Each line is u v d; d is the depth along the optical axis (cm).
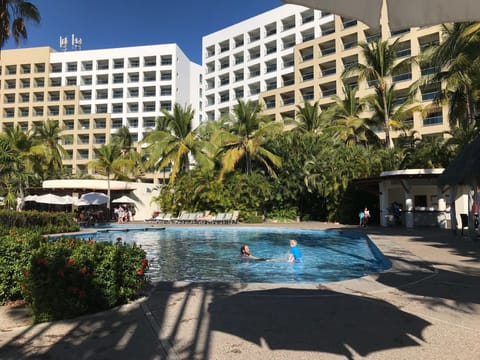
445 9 268
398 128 3269
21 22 1716
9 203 2758
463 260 872
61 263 458
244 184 2853
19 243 569
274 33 6322
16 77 7319
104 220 3216
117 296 502
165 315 463
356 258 1224
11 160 2733
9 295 556
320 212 2842
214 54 7025
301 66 5428
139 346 365
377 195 2509
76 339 385
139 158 4559
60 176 4697
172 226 2441
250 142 2947
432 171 1852
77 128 7056
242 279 916
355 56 4891
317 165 2655
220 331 403
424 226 2127
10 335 398
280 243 1655
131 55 7306
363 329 404
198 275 973
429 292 569
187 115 3250
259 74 6394
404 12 270
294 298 539
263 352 345
